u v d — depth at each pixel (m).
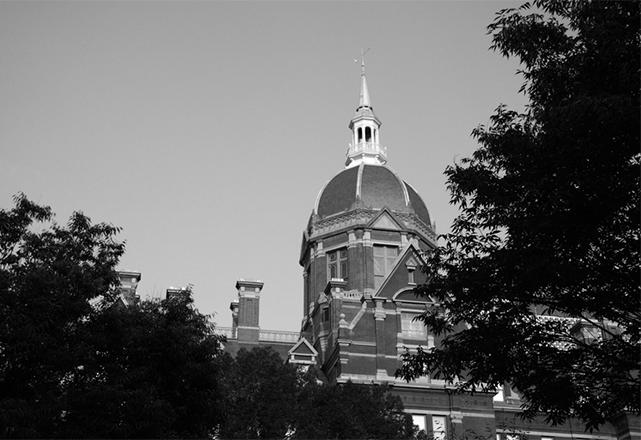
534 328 22.62
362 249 61.44
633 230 20.75
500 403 51.69
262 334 58.78
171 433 28.16
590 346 22.28
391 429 38.12
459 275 23.14
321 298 58.38
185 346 29.19
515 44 22.94
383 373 48.97
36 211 29.22
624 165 20.34
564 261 21.22
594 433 51.69
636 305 21.44
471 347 22.73
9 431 23.48
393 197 64.81
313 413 37.81
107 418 25.66
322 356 55.88
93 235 29.77
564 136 20.53
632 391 22.09
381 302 51.47
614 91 20.88
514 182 22.50
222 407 31.33
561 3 22.73
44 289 26.38
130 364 28.58
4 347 25.36
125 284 53.97
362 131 72.12
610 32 20.83
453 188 23.45
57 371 26.28
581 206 20.62
